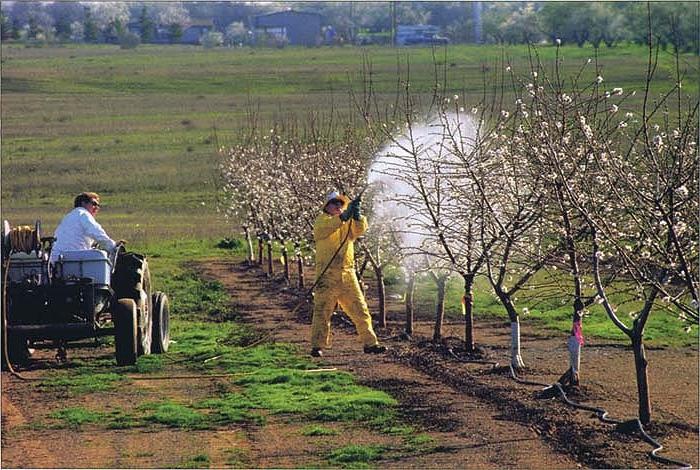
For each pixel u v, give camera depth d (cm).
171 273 4788
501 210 2378
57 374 2506
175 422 1978
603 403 2067
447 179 2459
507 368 2427
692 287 1645
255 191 4909
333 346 2869
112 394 2267
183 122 11056
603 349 2755
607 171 1950
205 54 17400
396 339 2923
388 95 8206
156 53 18300
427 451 1742
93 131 10900
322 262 2472
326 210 2467
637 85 6109
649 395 2156
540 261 2272
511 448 1755
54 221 6694
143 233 6238
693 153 1820
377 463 1677
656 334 2952
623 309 3266
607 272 2158
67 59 17188
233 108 11675
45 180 8481
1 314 2442
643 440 1789
